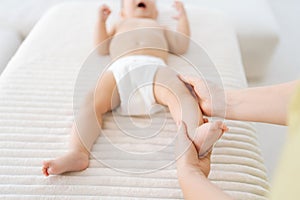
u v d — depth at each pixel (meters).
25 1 1.76
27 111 1.07
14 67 1.24
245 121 1.06
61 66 1.26
